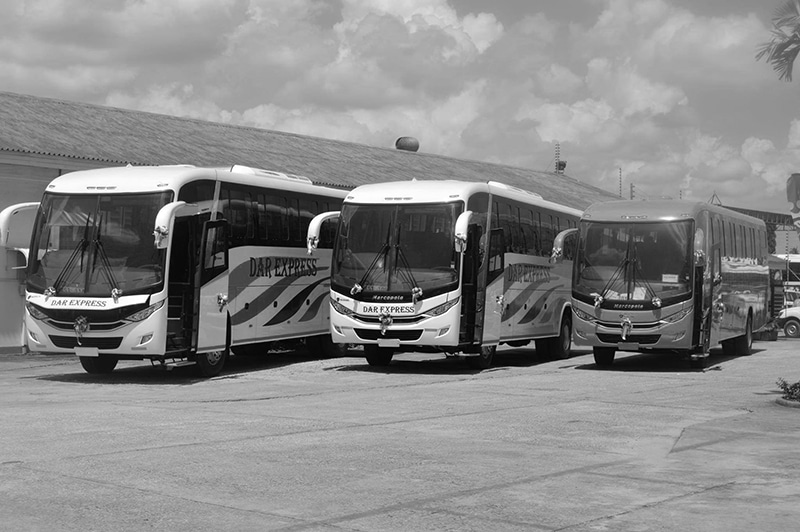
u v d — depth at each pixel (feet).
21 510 27.61
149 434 41.65
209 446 38.63
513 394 60.59
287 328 81.92
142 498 29.22
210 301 69.67
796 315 161.79
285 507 28.40
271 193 79.20
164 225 63.57
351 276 74.18
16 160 97.35
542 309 90.74
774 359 95.61
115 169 68.95
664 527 26.68
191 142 127.65
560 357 95.61
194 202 68.08
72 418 46.80
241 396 58.29
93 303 64.54
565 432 44.09
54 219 66.85
